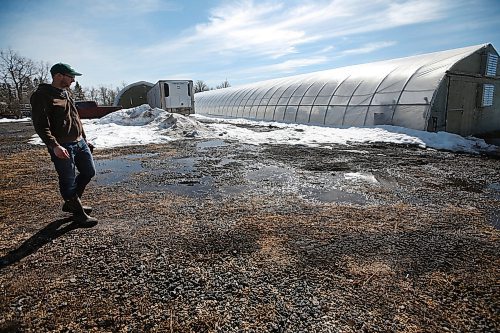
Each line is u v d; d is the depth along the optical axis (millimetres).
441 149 9250
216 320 2154
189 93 23016
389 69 14000
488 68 12562
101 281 2664
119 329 2076
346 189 5359
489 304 2297
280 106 18953
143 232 3691
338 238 3449
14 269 2869
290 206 4531
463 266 2838
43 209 4535
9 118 35719
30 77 49344
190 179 6234
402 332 2016
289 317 2172
